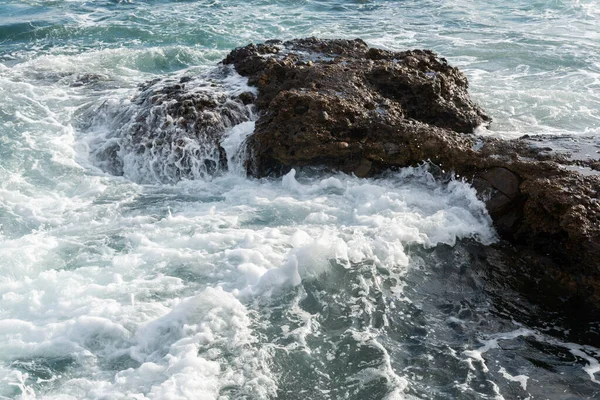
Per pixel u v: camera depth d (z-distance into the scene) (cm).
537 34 1675
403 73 1048
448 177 883
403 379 582
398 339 634
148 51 1509
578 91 1271
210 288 657
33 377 573
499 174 838
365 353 611
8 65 1483
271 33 1734
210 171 984
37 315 643
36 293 670
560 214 754
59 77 1342
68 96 1233
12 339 611
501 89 1280
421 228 790
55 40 1695
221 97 1052
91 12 1959
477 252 777
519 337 648
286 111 952
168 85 1119
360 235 768
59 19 1852
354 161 930
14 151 1006
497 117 1136
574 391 580
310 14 1938
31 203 877
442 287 715
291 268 691
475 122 1052
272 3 2069
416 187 891
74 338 612
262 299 667
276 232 780
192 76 1184
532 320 675
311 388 570
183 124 1000
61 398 548
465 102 1072
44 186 932
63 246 769
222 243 761
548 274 745
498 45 1580
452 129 1034
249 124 1005
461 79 1134
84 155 1026
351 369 592
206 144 985
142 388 555
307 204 852
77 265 731
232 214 839
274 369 585
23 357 594
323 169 938
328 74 1035
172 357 581
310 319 649
